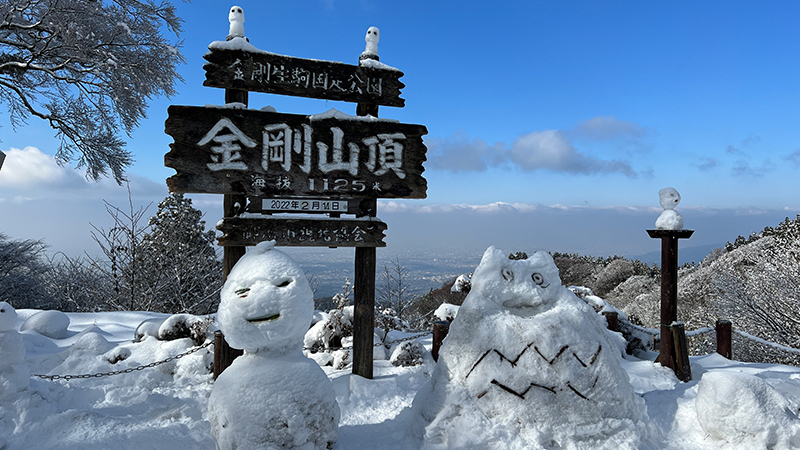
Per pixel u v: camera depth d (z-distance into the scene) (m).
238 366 2.62
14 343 3.50
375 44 4.77
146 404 3.76
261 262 2.62
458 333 2.90
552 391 2.61
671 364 5.07
